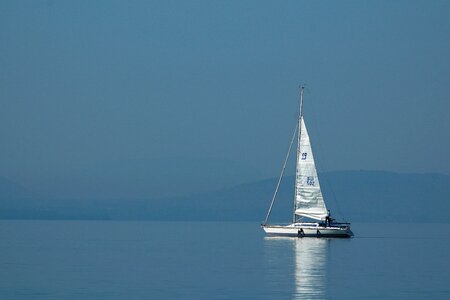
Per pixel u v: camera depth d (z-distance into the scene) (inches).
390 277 6855.3
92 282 6422.2
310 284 6333.7
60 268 7549.2
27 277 6761.8
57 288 6058.1
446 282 6491.1
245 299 5541.3
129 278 6697.8
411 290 6013.8
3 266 7741.1
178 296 5669.3
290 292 5876.0
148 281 6481.3
